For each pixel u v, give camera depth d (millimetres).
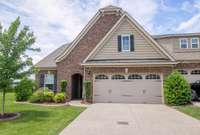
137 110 14516
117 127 9633
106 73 19328
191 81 20922
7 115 12078
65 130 9008
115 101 19141
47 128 9211
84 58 21188
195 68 20859
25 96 19797
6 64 11586
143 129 9297
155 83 18703
